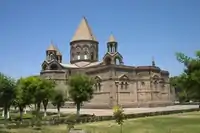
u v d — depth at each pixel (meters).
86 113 65.88
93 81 63.78
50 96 62.16
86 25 107.44
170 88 97.56
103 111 72.19
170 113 61.22
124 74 83.38
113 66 81.94
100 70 85.88
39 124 43.47
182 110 65.00
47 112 72.12
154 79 86.62
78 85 58.81
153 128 37.97
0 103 49.44
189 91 23.16
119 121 32.84
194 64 22.23
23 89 58.00
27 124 42.41
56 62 99.06
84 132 34.47
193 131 34.56
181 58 23.12
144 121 46.66
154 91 86.12
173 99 103.56
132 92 84.62
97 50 107.88
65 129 38.75
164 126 39.69
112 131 36.00
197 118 50.44
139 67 87.19
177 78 23.42
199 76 21.36
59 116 58.16
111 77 81.19
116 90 80.88
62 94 62.44
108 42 95.38
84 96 58.38
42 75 96.00
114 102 79.62
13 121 47.16
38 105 61.28
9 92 49.75
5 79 50.03
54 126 42.53
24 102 57.16
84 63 102.94
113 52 94.50
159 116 55.81
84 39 104.38
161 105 88.44
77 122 46.25
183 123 42.81
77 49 104.69
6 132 36.34
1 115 66.12
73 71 99.12
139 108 80.38
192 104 105.00
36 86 59.25
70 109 86.19
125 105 81.81
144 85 85.56
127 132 35.06
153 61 89.50
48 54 102.62
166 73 95.44
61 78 95.06
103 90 83.31
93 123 45.72
